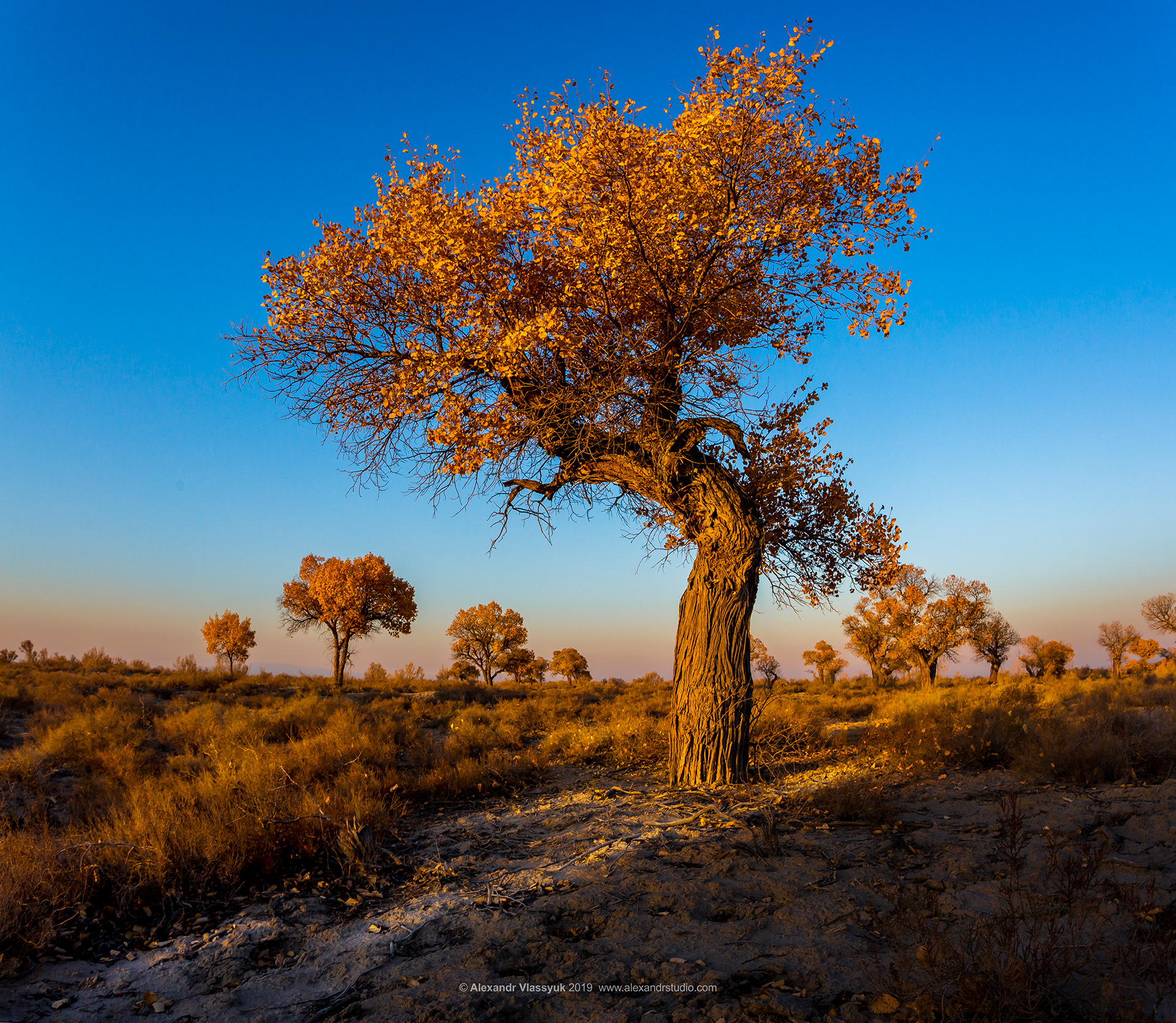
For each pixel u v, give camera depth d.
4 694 16.92
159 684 25.64
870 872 5.07
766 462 9.52
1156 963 3.13
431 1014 3.31
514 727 16.38
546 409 9.12
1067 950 3.13
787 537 10.18
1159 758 7.65
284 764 9.65
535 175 8.38
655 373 9.06
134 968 4.33
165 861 5.44
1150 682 26.89
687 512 9.67
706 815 7.37
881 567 10.29
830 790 7.40
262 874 5.87
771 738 11.20
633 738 12.57
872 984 3.27
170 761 10.74
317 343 9.63
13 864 5.14
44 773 10.17
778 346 9.81
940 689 27.75
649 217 7.93
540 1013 3.34
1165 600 44.56
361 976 3.94
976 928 3.45
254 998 3.84
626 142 7.82
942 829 6.20
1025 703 17.30
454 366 9.04
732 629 9.38
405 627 37.81
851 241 8.03
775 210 8.38
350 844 6.07
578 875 5.61
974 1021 2.86
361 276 9.36
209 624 44.25
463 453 9.34
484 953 3.97
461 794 9.58
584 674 63.41
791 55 7.54
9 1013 3.73
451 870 6.02
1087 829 5.64
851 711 20.09
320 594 34.75
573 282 8.91
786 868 5.33
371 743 11.68
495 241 8.86
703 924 4.31
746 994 3.34
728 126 7.78
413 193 8.73
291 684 31.50
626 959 3.85
